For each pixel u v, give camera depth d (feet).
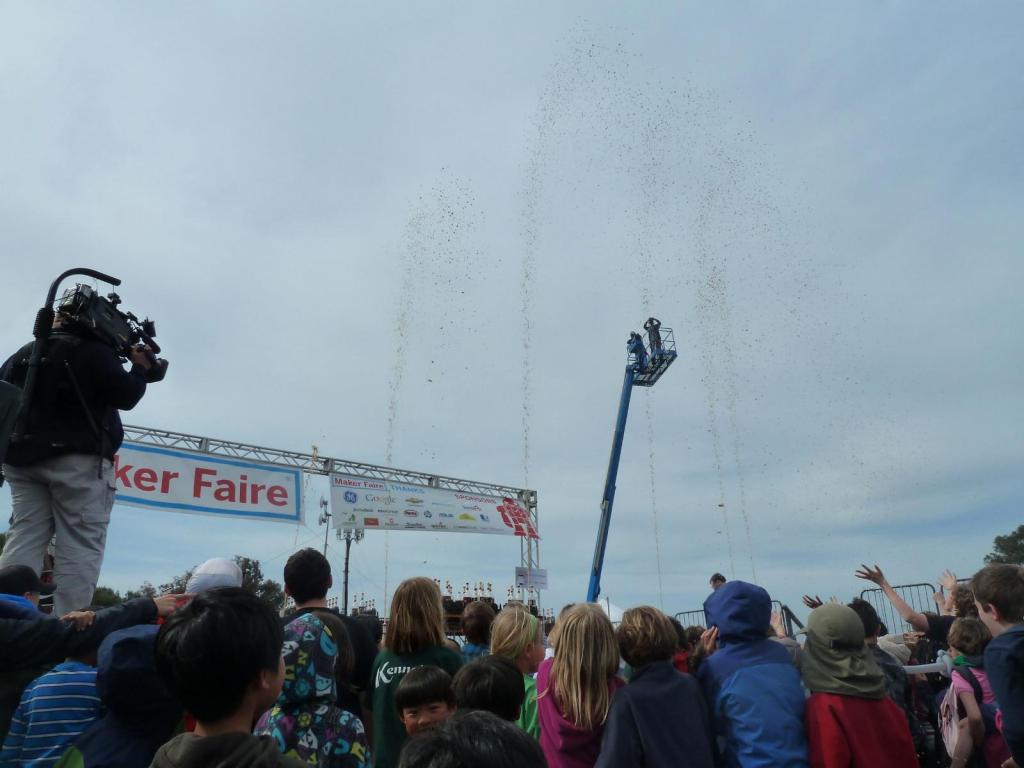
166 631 6.33
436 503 53.42
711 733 11.42
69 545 14.19
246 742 5.92
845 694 11.07
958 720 13.67
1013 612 11.25
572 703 11.09
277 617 6.77
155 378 16.21
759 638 12.09
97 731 8.82
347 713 10.34
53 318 13.94
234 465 43.21
